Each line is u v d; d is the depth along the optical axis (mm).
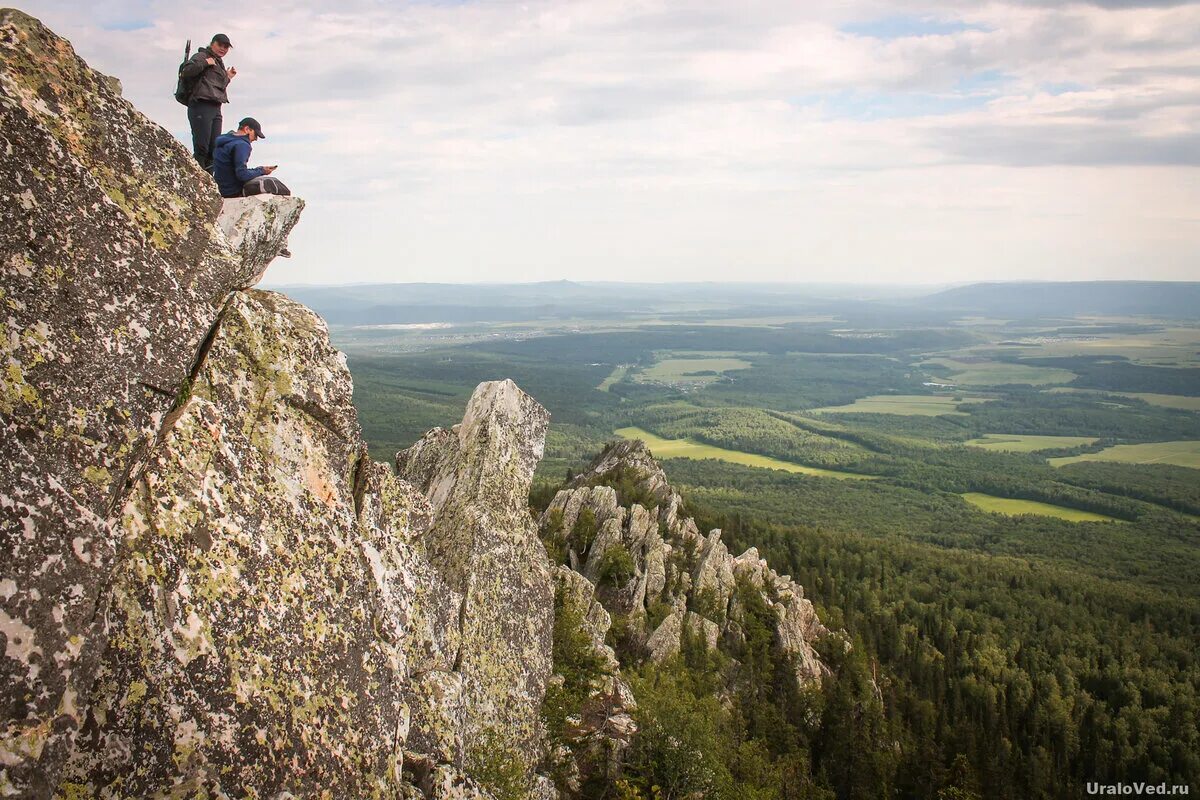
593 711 43125
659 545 97312
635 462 129500
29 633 8406
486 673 24688
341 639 13164
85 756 9625
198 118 17594
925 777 77250
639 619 81625
